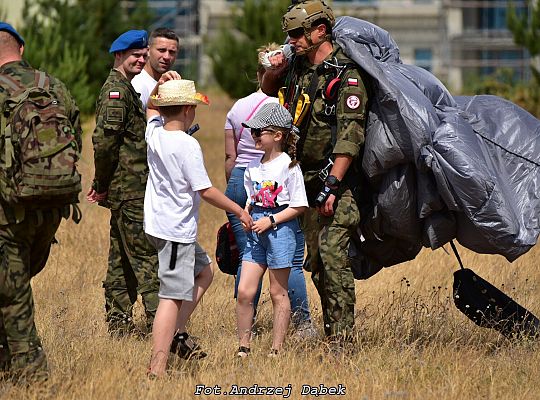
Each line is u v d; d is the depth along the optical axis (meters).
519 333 26.17
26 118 20.20
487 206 23.81
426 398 21.41
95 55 93.81
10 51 21.42
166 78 23.11
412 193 24.62
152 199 22.48
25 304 21.23
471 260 37.44
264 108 24.23
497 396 21.94
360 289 33.88
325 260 24.92
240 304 24.77
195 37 175.25
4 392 20.52
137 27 102.00
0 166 20.48
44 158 20.08
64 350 23.91
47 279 33.69
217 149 86.12
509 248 24.27
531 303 30.81
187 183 22.20
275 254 24.28
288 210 24.02
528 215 24.42
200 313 29.50
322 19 24.80
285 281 24.61
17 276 21.05
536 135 25.09
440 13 176.00
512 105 25.72
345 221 24.95
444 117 24.52
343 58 24.80
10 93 20.70
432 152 23.92
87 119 85.25
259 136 24.14
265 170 24.20
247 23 124.12
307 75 25.17
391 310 29.19
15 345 21.14
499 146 24.92
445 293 33.06
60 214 21.39
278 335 24.81
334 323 25.05
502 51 174.12
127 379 21.66
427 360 24.14
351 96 24.27
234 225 28.12
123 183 26.77
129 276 27.80
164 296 22.42
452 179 23.78
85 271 34.84
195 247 23.70
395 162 24.39
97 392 20.91
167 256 22.34
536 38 113.75
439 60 176.38
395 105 24.05
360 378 22.61
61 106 20.67
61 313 27.81
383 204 24.78
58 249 38.09
